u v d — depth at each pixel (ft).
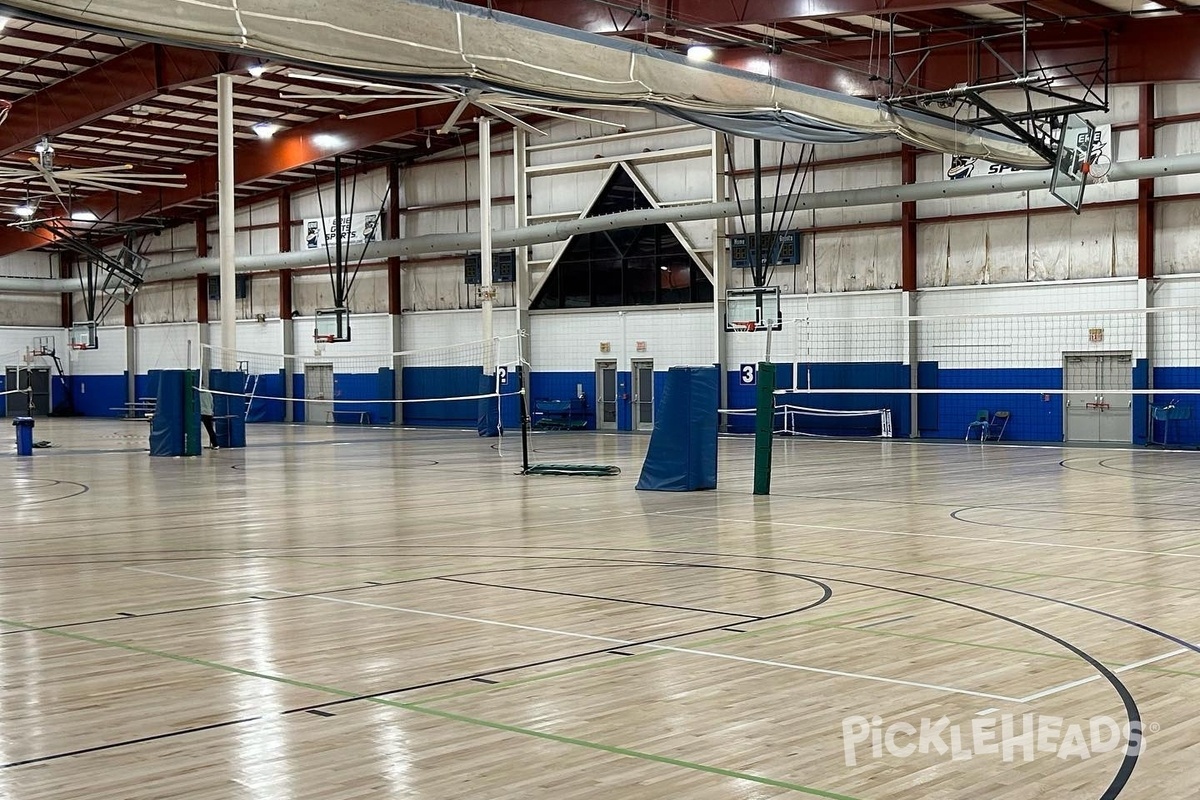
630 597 26.81
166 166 114.73
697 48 71.20
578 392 107.86
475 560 32.86
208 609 25.71
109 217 125.49
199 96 93.40
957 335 87.81
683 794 13.62
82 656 21.09
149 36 37.29
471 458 74.54
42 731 16.37
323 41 40.52
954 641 21.91
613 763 14.80
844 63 72.02
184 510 46.47
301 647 21.74
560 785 13.96
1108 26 68.23
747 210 91.71
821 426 94.02
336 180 111.34
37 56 81.25
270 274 130.52
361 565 32.09
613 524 40.98
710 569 30.91
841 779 14.12
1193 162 73.00
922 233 89.04
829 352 93.45
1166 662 20.13
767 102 55.26
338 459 74.38
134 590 28.30
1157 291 79.30
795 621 23.91
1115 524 39.93
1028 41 70.08
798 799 13.44
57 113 86.02
